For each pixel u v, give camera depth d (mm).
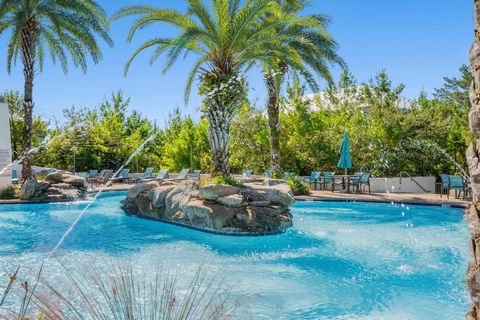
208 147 29531
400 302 5121
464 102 32438
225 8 11734
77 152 29609
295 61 14102
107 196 18609
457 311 4871
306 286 5707
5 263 6398
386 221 11477
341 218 12008
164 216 11414
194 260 7105
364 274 6367
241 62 13141
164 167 30984
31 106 16938
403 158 20812
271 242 8789
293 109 26234
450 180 14633
